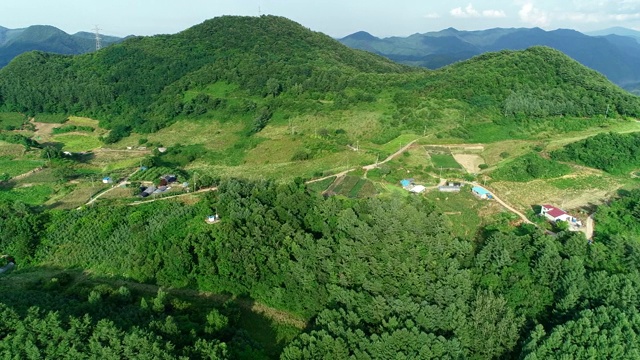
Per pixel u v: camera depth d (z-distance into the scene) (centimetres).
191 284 8100
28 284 7919
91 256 8875
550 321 6538
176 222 9306
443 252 7625
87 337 5453
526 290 6912
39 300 6562
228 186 10606
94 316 5981
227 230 8456
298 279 7531
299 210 9450
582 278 6744
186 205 10200
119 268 8569
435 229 8250
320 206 9312
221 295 7956
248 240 8238
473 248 8312
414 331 5797
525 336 6266
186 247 8256
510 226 9319
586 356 5547
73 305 6475
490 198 10619
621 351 5519
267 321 7419
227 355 5631
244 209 9194
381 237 8012
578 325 5847
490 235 8406
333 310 6519
